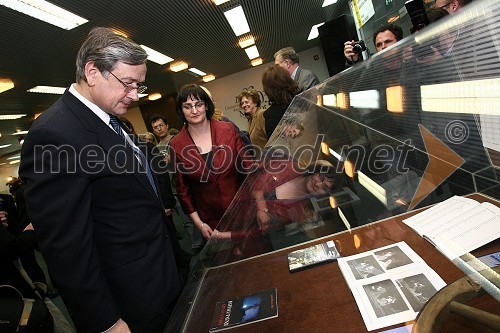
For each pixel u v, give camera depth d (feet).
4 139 32.35
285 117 5.18
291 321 2.17
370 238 2.81
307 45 33.81
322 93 5.14
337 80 4.92
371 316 1.96
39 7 10.64
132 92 3.24
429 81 2.88
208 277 3.05
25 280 4.90
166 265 3.56
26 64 15.34
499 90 2.18
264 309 2.36
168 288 3.51
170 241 3.84
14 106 22.24
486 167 2.63
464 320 1.60
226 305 2.53
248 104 9.92
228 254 3.35
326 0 19.45
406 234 2.64
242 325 2.26
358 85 4.25
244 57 28.94
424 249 2.38
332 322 2.04
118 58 2.99
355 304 2.11
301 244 3.17
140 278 3.29
